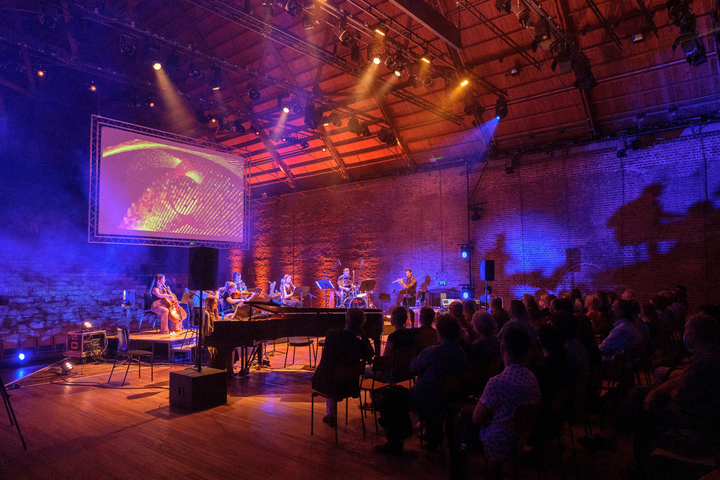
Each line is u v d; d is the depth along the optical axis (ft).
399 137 41.55
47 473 11.32
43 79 40.37
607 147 33.94
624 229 32.99
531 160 37.29
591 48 29.84
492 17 30.01
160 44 26.71
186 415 16.01
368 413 16.31
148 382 21.12
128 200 36.11
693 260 30.27
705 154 30.14
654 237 31.78
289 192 53.31
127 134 36.19
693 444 9.13
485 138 38.24
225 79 40.45
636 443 10.52
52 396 18.62
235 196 43.32
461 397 12.50
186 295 27.50
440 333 11.73
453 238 41.22
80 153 47.21
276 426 14.84
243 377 22.18
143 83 31.19
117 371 23.71
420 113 39.09
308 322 20.44
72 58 27.91
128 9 37.45
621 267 32.99
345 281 43.91
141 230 36.81
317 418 15.71
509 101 35.01
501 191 38.70
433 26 23.49
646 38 28.14
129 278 46.57
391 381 13.74
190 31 37.99
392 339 14.94
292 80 39.14
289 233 53.26
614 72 30.60
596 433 13.65
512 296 37.65
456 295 38.81
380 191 46.03
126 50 26.50
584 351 11.91
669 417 9.86
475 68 33.60
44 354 30.58
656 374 13.28
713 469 8.59
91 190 37.81
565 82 32.17
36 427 14.75
